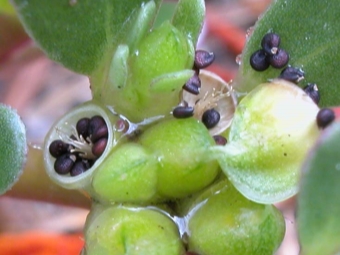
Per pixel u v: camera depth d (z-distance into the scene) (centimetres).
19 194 5
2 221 7
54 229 7
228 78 7
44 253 6
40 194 5
